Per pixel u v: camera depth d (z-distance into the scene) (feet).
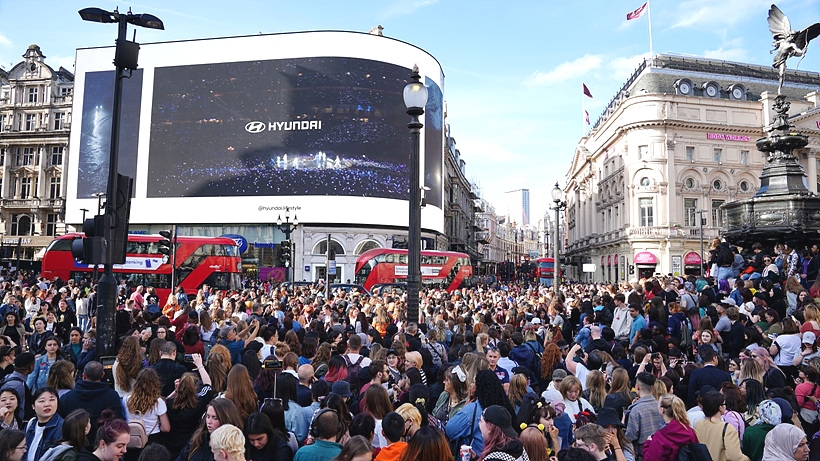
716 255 64.39
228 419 17.26
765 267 57.11
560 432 21.68
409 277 35.96
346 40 186.60
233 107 188.65
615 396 24.21
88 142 196.54
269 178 184.44
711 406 20.31
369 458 14.75
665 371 28.35
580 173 308.60
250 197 184.85
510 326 37.81
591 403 24.93
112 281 30.25
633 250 203.00
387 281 128.06
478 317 46.09
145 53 195.21
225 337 35.91
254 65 188.96
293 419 21.25
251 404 20.40
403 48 193.57
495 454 15.38
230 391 20.40
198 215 186.91
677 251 197.47
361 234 187.83
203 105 190.29
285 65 187.32
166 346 25.45
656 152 200.85
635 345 33.35
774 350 32.14
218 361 25.46
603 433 17.49
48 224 223.30
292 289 91.25
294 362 27.12
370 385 21.63
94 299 63.72
